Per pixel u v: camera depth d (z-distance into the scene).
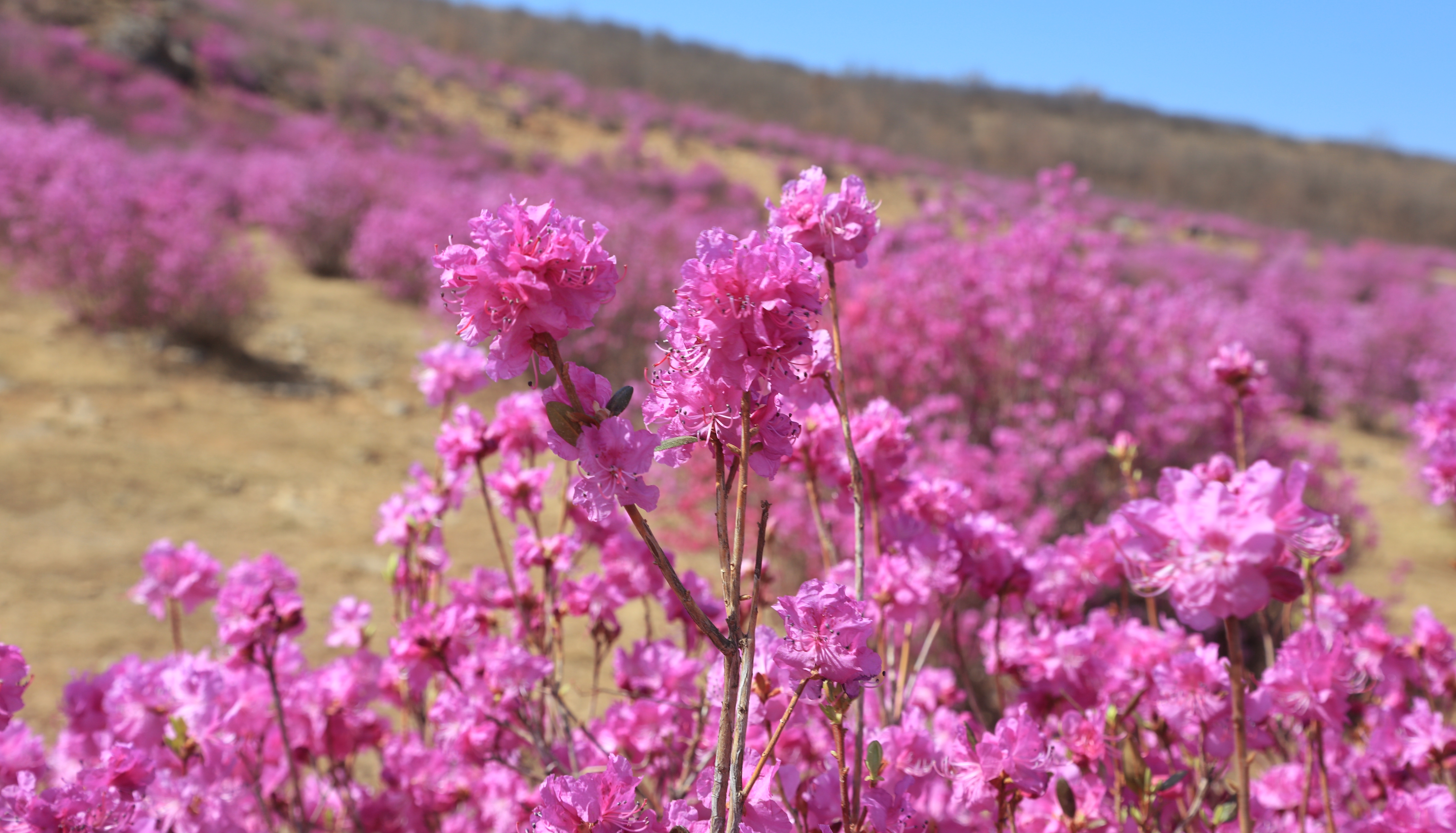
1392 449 11.08
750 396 1.10
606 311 8.35
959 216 7.41
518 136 30.66
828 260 1.51
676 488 5.46
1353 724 2.34
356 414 7.41
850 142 42.56
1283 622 2.45
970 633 3.57
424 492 2.62
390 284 11.53
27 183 8.90
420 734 2.70
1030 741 1.42
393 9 48.31
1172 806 1.95
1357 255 33.12
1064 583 2.33
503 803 2.19
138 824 1.81
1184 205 44.75
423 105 30.66
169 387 7.25
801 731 1.81
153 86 22.19
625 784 1.20
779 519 3.87
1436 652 2.35
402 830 2.41
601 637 2.47
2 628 3.99
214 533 5.20
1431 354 13.22
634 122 35.44
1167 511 1.03
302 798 2.49
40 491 5.28
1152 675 1.93
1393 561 6.95
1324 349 12.55
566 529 3.16
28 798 1.59
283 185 13.52
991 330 5.44
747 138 36.34
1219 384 2.59
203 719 1.98
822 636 1.11
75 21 24.80
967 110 59.38
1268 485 1.01
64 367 7.19
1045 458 4.65
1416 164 66.19
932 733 2.08
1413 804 1.77
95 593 4.41
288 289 11.28
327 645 4.05
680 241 11.64
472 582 2.55
